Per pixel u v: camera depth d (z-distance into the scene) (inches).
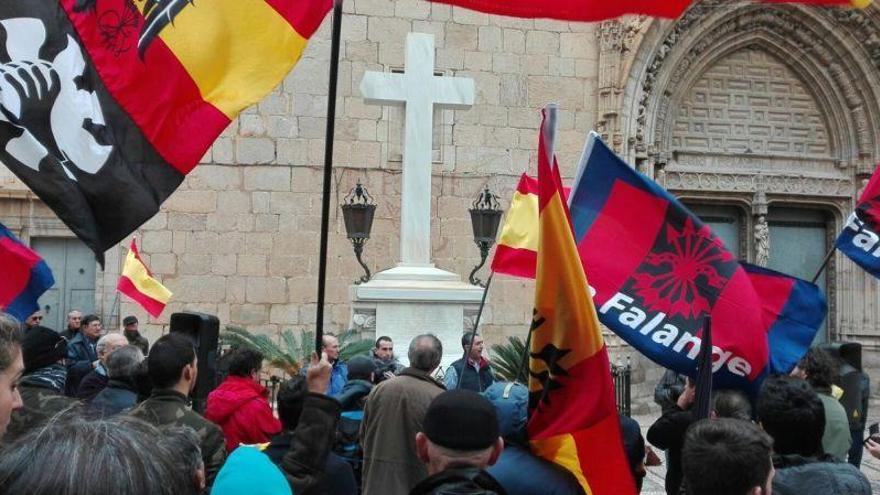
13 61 158.9
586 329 141.9
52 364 181.2
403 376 191.8
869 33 681.6
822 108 711.1
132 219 160.7
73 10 162.9
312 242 606.2
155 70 165.9
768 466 103.5
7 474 54.4
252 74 170.9
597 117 642.8
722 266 186.7
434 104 410.3
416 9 624.4
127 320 415.5
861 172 698.8
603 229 191.8
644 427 573.3
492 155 629.0
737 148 698.2
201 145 165.9
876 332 693.3
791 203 710.5
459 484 101.6
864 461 467.8
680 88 683.4
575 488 139.5
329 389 332.5
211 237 596.4
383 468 182.9
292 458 127.7
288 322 599.8
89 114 161.6
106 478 54.4
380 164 616.7
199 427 155.3
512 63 634.8
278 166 605.0
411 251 413.7
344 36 615.8
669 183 682.8
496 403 149.0
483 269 622.8
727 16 673.0
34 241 622.8
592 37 647.1
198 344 201.8
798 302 207.2
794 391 140.0
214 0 170.7
